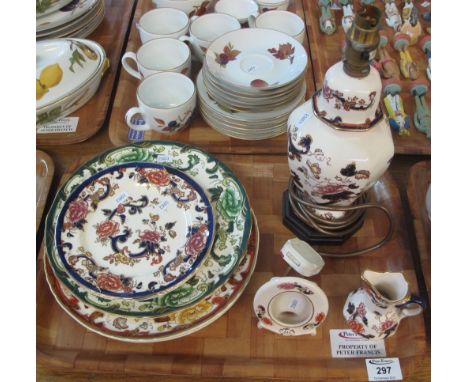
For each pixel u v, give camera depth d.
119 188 0.69
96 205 0.68
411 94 0.92
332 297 0.65
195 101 0.81
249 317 0.63
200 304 0.59
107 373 0.61
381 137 0.53
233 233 0.65
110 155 0.74
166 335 0.56
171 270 0.61
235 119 0.79
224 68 0.81
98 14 1.04
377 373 0.57
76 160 0.80
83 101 0.88
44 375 0.61
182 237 0.64
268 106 0.77
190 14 1.05
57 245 0.62
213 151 0.82
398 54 1.01
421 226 0.72
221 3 1.05
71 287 0.59
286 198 0.72
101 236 0.65
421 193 0.76
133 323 0.58
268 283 0.55
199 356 0.59
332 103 0.50
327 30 1.03
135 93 0.92
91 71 0.87
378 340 0.60
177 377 0.61
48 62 0.83
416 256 0.70
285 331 0.60
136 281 0.60
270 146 0.82
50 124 0.86
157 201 0.68
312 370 0.58
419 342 0.60
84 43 0.91
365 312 0.58
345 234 0.68
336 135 0.52
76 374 0.61
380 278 0.56
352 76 0.48
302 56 0.81
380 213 0.74
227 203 0.68
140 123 0.85
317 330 0.62
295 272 0.66
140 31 0.96
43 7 0.91
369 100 0.49
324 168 0.54
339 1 1.09
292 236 0.71
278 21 0.98
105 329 0.57
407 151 0.82
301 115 0.56
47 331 0.61
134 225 0.66
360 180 0.54
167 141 0.75
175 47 0.92
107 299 0.58
